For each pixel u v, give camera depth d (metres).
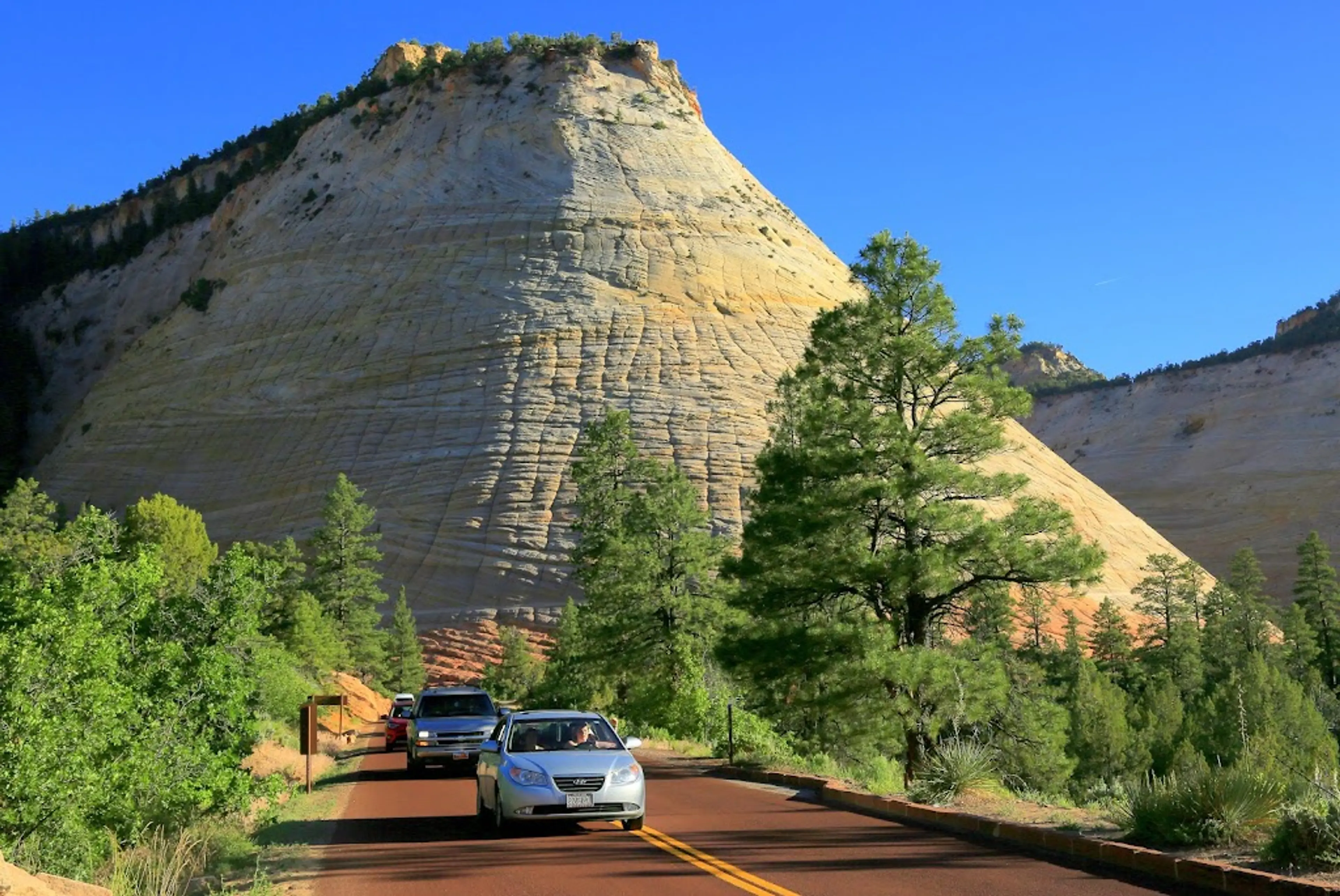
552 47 175.75
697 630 43.62
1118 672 81.00
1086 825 13.15
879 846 12.71
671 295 131.62
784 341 126.94
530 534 103.19
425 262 140.50
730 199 152.62
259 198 174.00
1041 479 118.81
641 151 157.50
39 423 171.12
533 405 117.06
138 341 159.88
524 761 14.37
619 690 51.28
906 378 30.80
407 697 37.84
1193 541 195.62
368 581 82.81
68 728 12.95
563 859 12.34
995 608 30.84
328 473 116.75
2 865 8.62
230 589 17.97
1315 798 10.76
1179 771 12.70
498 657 90.94
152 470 129.25
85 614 13.82
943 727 26.69
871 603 29.83
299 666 53.44
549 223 142.88
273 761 26.38
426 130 163.12
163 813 15.14
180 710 16.12
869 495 27.72
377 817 17.33
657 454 107.81
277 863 12.66
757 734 28.95
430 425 117.88
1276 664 79.38
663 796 19.11
